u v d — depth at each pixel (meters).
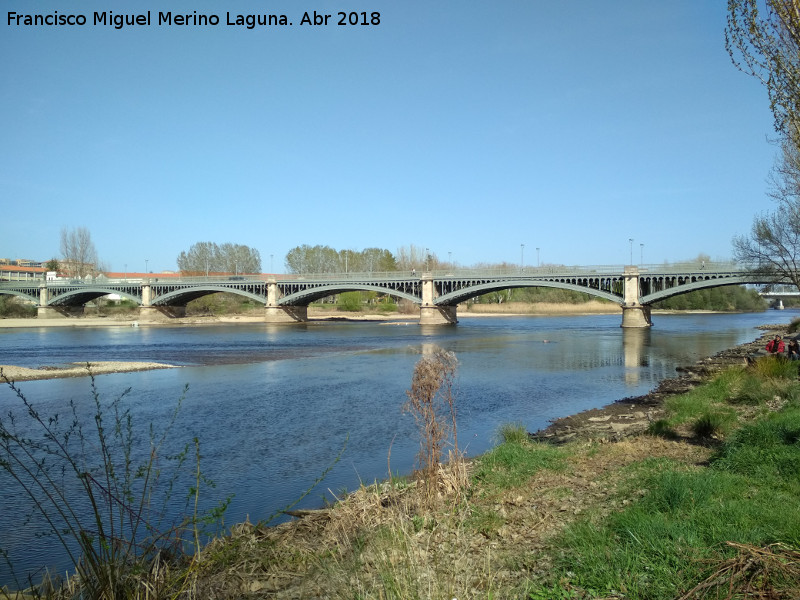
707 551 6.45
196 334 76.69
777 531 6.89
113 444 17.44
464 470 10.81
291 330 84.88
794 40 10.23
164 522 10.70
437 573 6.73
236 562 7.64
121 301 136.12
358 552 7.79
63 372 34.34
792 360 26.56
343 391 28.08
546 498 9.91
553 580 6.45
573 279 83.81
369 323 105.19
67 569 8.85
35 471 14.16
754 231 39.62
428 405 10.19
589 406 23.95
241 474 14.23
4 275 174.88
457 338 66.00
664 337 65.25
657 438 14.62
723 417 15.06
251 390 28.44
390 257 171.12
